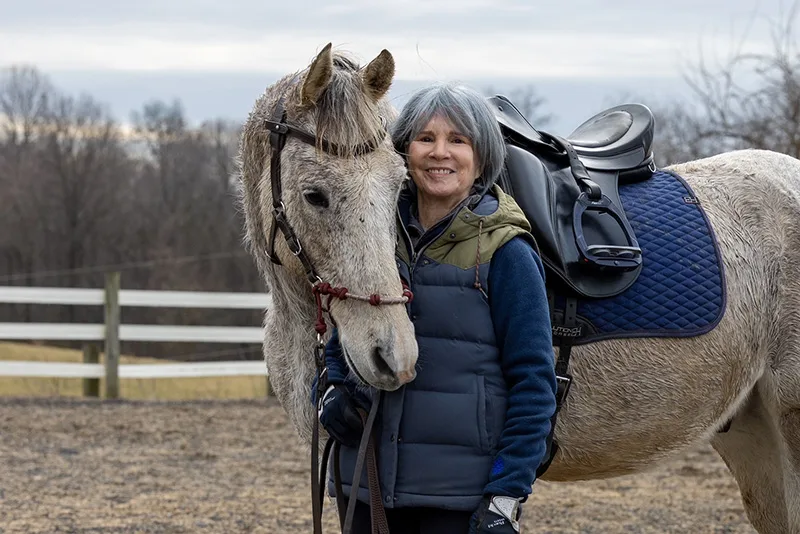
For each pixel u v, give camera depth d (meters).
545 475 3.32
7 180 34.44
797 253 3.26
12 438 7.94
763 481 3.53
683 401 3.13
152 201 33.56
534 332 2.47
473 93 2.62
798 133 9.48
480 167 2.66
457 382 2.50
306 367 3.01
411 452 2.50
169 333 10.38
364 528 2.61
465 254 2.53
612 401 3.08
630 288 3.08
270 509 5.79
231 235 29.52
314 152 2.57
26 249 33.56
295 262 2.75
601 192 3.12
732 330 3.16
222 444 7.91
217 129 38.09
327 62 2.56
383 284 2.46
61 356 21.06
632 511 5.79
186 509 5.77
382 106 2.75
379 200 2.51
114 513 5.64
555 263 2.96
